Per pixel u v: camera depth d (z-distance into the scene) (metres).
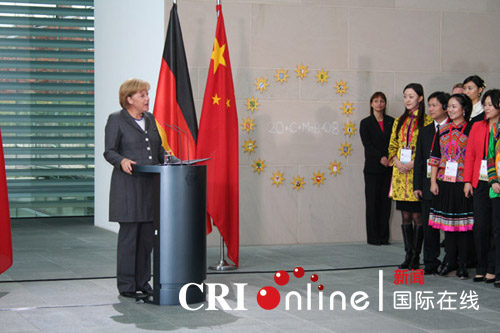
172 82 6.31
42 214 10.22
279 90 7.61
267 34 7.56
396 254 6.96
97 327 4.07
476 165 5.42
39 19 10.00
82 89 10.17
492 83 8.24
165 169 4.55
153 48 7.39
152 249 4.96
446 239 5.81
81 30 10.15
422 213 5.89
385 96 7.74
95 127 9.38
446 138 5.65
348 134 7.81
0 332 3.96
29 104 10.02
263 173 7.59
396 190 6.13
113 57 8.72
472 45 8.17
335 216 7.80
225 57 6.29
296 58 7.65
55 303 4.70
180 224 4.57
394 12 7.93
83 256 6.74
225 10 7.43
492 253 5.50
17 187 10.01
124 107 4.86
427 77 8.05
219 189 6.14
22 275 5.72
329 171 7.77
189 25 7.30
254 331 3.99
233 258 6.14
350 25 7.80
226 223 6.13
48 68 10.07
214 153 6.18
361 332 4.00
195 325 4.12
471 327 4.13
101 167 9.05
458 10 8.12
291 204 7.68
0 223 4.96
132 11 8.06
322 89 7.73
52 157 10.12
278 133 7.62
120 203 4.75
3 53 9.90
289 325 4.14
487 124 5.38
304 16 7.66
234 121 6.29
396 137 6.23
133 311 4.46
